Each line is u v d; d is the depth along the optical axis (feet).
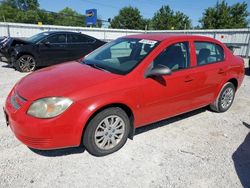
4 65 30.42
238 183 8.54
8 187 7.79
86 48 30.19
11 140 10.54
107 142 9.72
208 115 14.58
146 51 10.89
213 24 136.87
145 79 10.06
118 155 9.86
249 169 9.37
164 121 13.34
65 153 9.78
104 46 13.57
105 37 70.28
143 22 207.10
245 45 53.78
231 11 145.38
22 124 8.22
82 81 9.21
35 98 8.40
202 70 12.40
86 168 8.93
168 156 9.95
